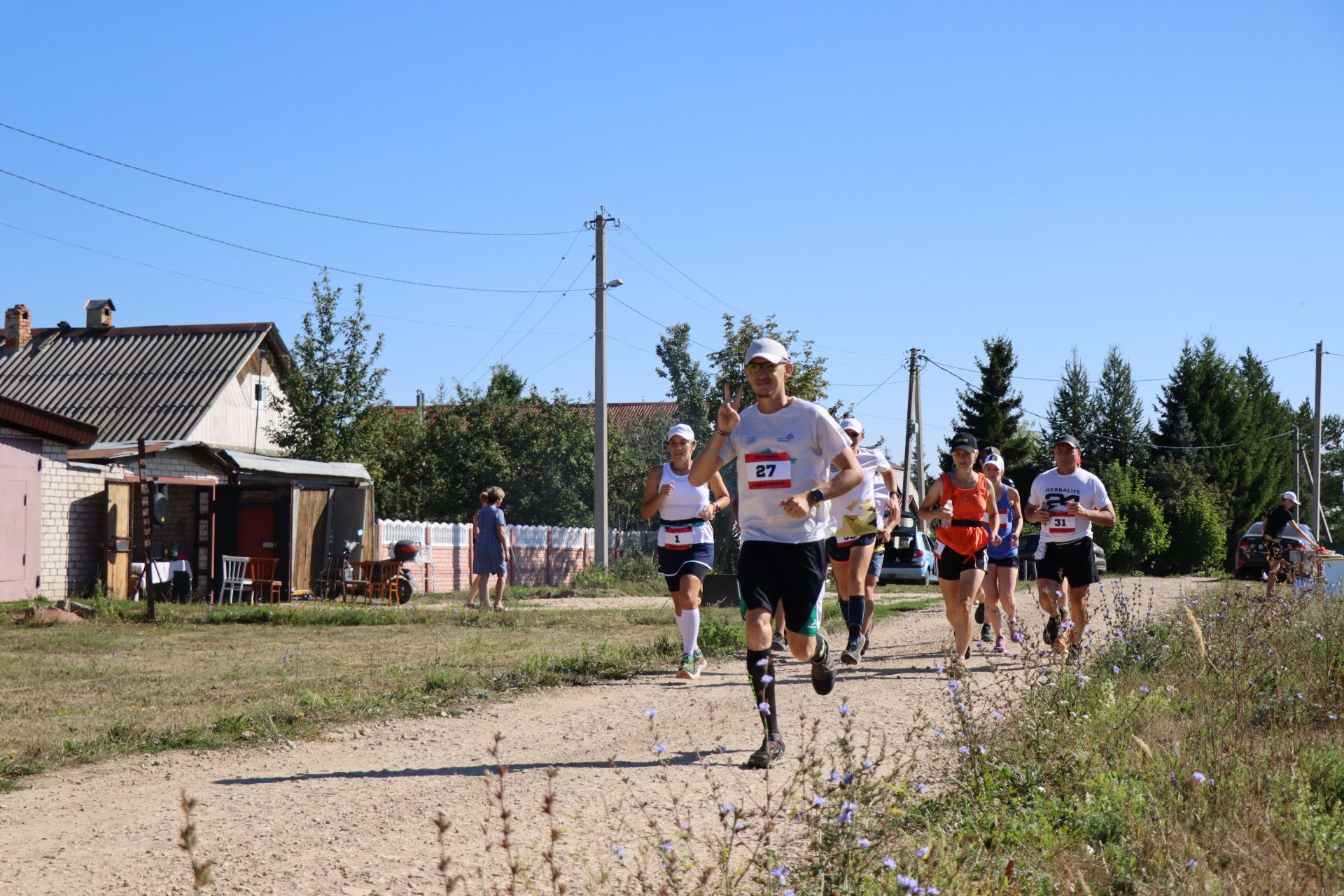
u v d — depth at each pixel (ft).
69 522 69.36
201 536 79.56
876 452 35.47
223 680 31.94
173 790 18.61
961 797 15.70
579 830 15.51
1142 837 13.57
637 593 85.97
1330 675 24.45
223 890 13.33
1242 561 93.04
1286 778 15.93
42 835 15.84
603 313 97.55
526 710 26.86
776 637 37.65
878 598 71.56
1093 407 235.20
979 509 31.12
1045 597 34.04
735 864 13.58
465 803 17.40
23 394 115.03
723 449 20.81
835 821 12.89
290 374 108.68
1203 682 24.47
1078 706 20.21
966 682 18.40
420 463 139.23
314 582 74.74
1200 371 226.58
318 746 22.43
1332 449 285.02
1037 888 12.42
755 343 20.20
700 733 23.12
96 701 27.73
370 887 13.37
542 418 144.77
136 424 109.09
